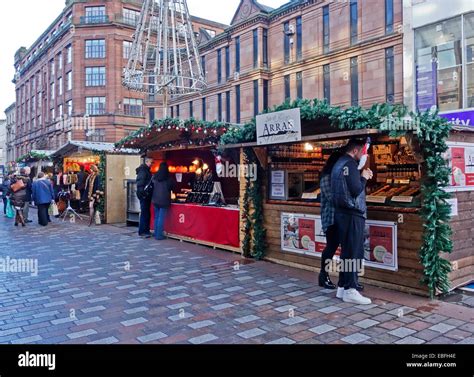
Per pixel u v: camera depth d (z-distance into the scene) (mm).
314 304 4645
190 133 9180
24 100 63812
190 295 5070
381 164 6848
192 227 8922
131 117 45062
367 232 5398
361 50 19594
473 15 11289
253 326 3986
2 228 11695
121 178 12961
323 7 21797
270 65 25031
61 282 5750
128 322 4141
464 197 5199
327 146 7152
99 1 44625
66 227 11883
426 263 4680
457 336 3664
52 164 17703
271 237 6938
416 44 12758
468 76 11461
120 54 44812
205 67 29594
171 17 18922
